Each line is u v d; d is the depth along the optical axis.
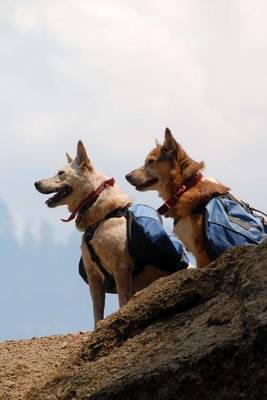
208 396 9.73
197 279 10.80
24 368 13.12
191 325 10.41
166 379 9.89
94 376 10.36
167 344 10.29
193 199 15.05
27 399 10.70
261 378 9.59
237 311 10.20
